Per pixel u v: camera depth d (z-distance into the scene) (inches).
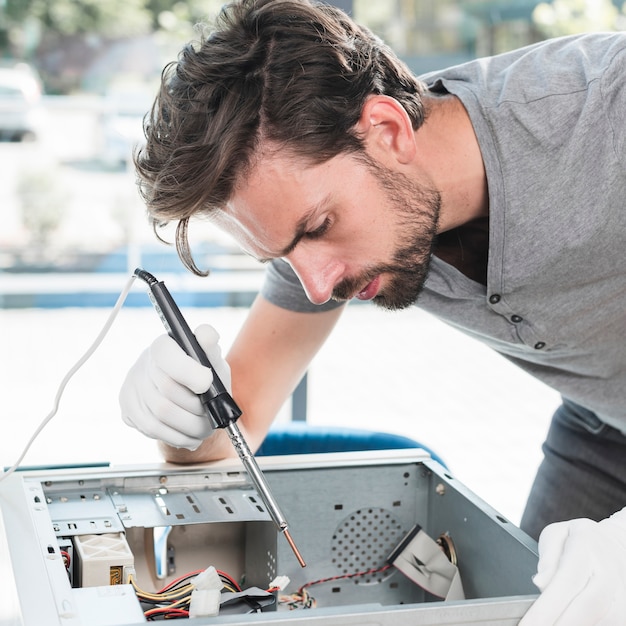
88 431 106.3
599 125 34.8
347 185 30.6
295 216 30.0
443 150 35.3
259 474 29.6
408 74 34.7
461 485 35.4
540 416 126.0
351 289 33.0
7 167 143.5
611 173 34.5
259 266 137.1
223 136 28.6
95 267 151.5
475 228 38.5
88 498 34.2
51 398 116.8
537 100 35.6
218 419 30.7
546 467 51.1
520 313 38.2
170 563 35.8
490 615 24.5
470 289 38.4
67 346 136.2
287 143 29.1
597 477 48.3
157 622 22.8
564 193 35.1
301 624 22.9
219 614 29.1
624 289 37.3
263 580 35.7
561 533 28.6
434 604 24.2
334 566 36.7
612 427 46.9
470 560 34.2
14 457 98.0
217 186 29.4
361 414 123.3
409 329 169.3
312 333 43.9
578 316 38.2
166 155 30.0
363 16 122.8
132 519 32.4
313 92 29.4
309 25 30.6
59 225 148.8
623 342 39.6
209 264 135.4
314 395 130.7
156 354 32.2
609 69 35.3
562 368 42.4
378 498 37.1
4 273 150.0
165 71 31.5
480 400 132.0
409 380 139.9
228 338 125.6
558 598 25.0
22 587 25.2
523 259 36.0
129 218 147.2
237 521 33.9
